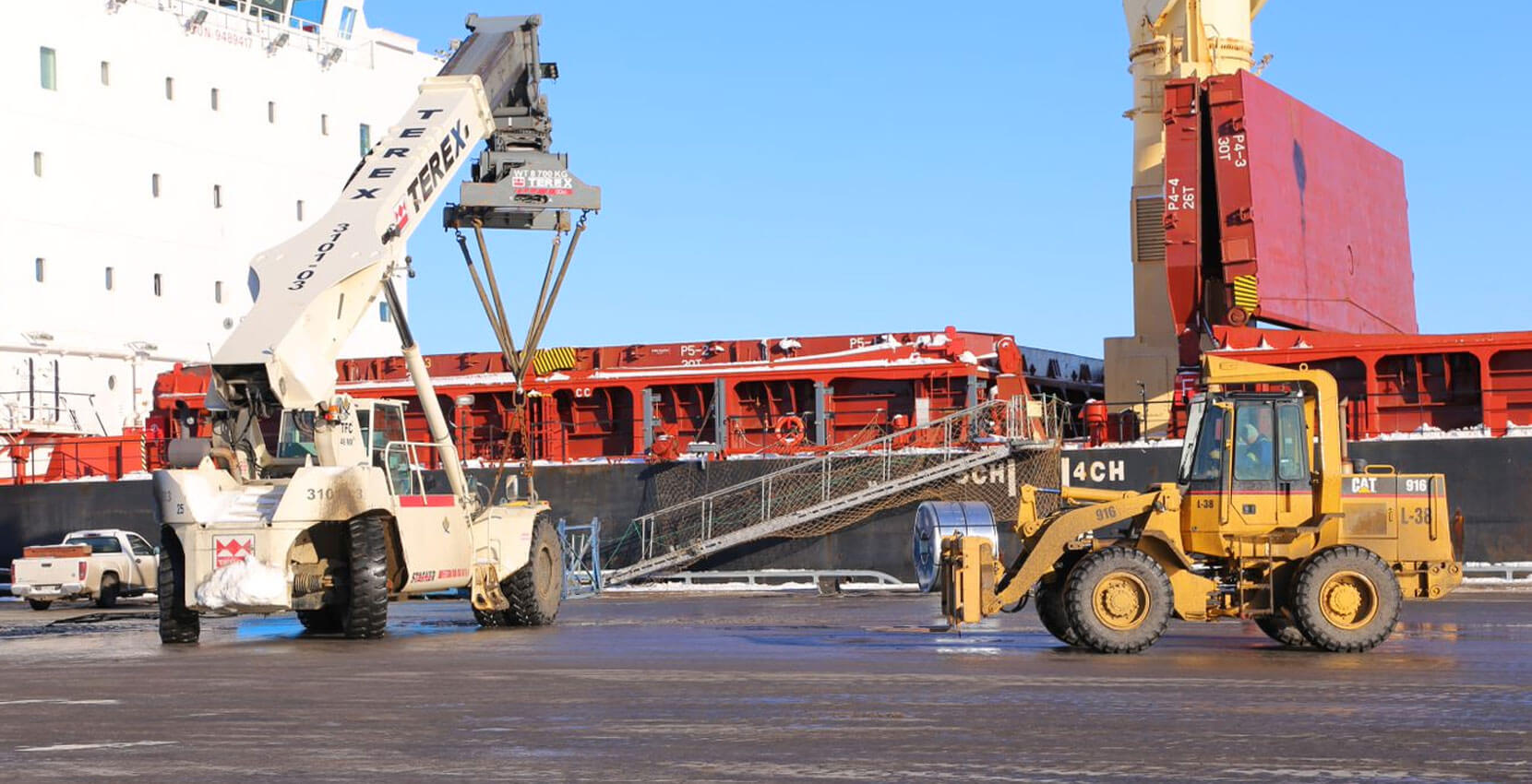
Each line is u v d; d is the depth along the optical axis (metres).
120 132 42.59
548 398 38.22
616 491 35.94
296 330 19.98
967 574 18.30
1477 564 31.67
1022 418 34.28
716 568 34.97
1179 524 18.23
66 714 12.11
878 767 9.39
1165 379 36.72
